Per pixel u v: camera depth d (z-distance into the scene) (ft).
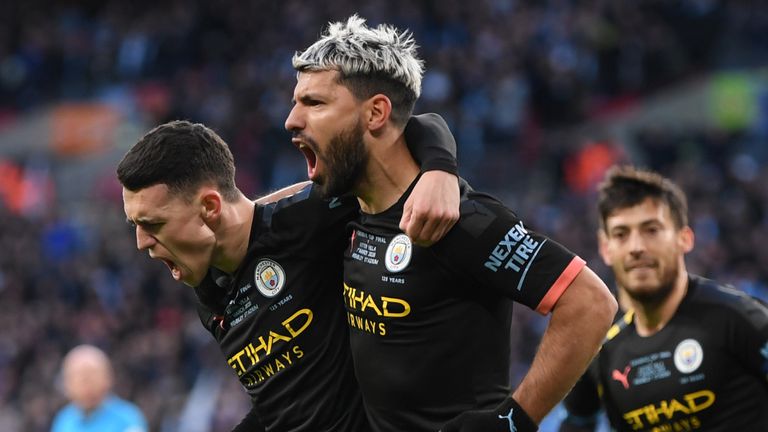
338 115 35.37
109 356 163.53
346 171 35.81
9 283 185.06
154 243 39.29
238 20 252.21
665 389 50.31
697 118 233.35
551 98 220.64
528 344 136.46
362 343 37.22
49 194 233.55
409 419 36.27
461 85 217.56
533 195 188.55
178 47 249.14
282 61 240.53
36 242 199.00
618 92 235.40
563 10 241.14
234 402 135.85
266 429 42.14
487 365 35.73
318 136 35.55
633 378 51.31
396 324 35.88
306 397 40.29
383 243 36.50
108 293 178.19
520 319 139.54
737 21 246.88
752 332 48.32
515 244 34.58
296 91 36.19
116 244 188.44
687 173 189.78
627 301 52.42
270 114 217.97
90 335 167.02
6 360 168.35
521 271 34.35
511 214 35.42
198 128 39.58
